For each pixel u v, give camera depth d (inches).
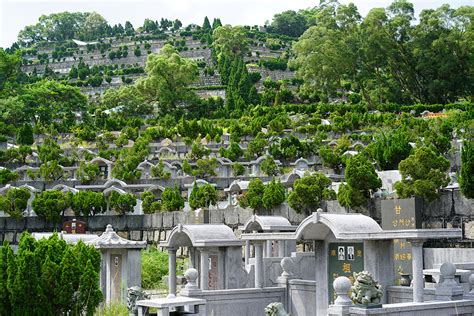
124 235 2069.4
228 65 5123.0
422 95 3882.9
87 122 3917.3
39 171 2618.1
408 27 3848.4
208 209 1919.3
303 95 4170.8
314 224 989.2
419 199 1199.6
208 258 1139.3
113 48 6456.7
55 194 2123.5
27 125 3270.2
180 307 921.5
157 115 4325.8
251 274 1186.6
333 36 3929.6
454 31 3735.2
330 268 1010.1
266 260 1243.8
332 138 2950.3
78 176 2496.3
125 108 4232.3
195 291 1015.0
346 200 1549.0
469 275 963.3
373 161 1993.1
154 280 1651.1
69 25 7760.8
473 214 1380.4
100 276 1262.3
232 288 1153.4
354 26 3988.7
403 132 2249.0
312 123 3196.4
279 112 3558.1
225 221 1872.5
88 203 2103.8
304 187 1685.5
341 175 2223.2
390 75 3951.8
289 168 2464.3
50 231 2110.0
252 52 5831.7
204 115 4217.5
